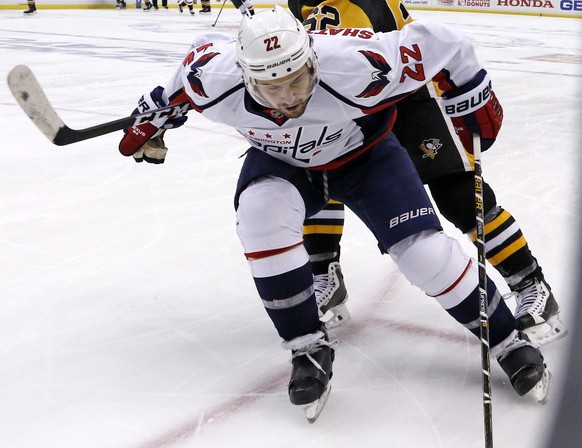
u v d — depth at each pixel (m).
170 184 6.58
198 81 2.93
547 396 3.19
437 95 3.64
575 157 7.38
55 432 3.06
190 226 5.55
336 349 3.74
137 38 19.42
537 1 28.61
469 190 3.58
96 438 3.01
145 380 3.46
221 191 6.38
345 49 2.82
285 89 2.70
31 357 3.68
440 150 3.55
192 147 7.84
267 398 3.29
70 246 5.16
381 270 4.78
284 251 3.05
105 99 10.50
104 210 5.90
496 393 3.27
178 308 4.25
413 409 3.17
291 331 3.15
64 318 4.10
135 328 4.00
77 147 7.79
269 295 3.11
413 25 2.96
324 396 3.15
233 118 2.97
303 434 3.01
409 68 2.93
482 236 3.04
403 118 3.61
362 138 3.20
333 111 2.89
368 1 3.68
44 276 4.66
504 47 17.80
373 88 2.87
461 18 27.55
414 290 4.45
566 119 9.22
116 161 7.29
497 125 3.38
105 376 3.50
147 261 4.92
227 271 4.77
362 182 3.25
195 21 25.45
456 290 3.15
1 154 7.50
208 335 3.92
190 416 3.16
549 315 3.73
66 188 6.46
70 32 20.81
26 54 15.49
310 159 3.16
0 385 3.42
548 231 5.30
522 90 11.34
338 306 4.03
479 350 3.69
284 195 3.07
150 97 3.37
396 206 3.17
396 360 3.62
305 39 2.69
